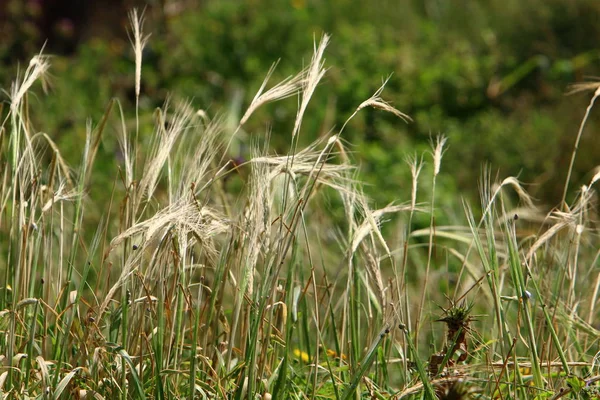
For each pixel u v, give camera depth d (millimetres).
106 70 13016
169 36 13984
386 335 4105
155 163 4008
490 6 14469
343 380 4336
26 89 4211
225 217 4133
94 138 4590
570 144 10664
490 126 11414
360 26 13750
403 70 12297
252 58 12914
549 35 13414
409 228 4207
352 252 4074
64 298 4293
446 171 10586
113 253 4422
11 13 12820
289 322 3799
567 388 3988
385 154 10297
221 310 4156
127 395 3854
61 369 3877
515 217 4000
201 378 4008
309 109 11359
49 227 4352
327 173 4027
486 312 5699
